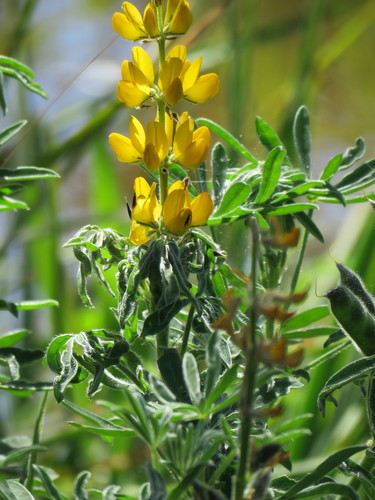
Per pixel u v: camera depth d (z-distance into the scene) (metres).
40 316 1.57
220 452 0.80
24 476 0.88
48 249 1.45
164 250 0.79
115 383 0.81
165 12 0.82
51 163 1.40
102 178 1.58
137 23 0.81
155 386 0.76
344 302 0.80
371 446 0.83
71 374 0.80
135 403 0.74
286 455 0.73
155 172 0.86
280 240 0.72
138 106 0.81
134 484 1.21
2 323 1.51
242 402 0.72
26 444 0.92
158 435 0.75
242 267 1.10
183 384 0.79
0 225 1.59
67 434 1.25
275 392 0.81
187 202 0.79
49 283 1.44
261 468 0.72
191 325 0.81
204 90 0.81
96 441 1.26
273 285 0.88
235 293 0.81
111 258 0.82
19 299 1.51
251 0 1.63
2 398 1.36
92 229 0.81
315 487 0.79
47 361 0.81
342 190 0.88
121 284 0.80
